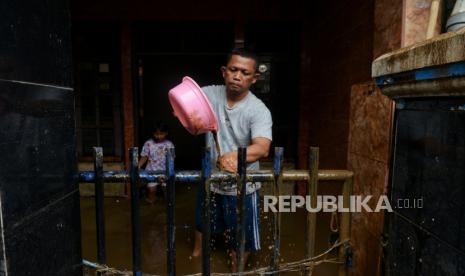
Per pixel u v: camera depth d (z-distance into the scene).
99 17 3.72
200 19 3.72
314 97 3.63
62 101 0.91
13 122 0.67
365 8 2.21
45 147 0.80
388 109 1.46
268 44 3.89
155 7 3.70
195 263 2.34
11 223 0.66
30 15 0.74
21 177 0.70
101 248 1.19
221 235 2.60
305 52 3.73
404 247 1.00
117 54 3.91
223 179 1.19
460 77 0.67
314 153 1.25
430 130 0.85
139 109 4.15
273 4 3.67
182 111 1.20
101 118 4.08
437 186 0.81
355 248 1.82
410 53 0.84
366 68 2.20
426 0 1.42
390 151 1.45
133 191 1.16
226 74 1.88
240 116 1.90
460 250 0.72
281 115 4.02
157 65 5.83
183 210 3.64
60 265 0.89
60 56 0.89
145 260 2.44
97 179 1.15
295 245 2.66
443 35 0.74
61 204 0.90
